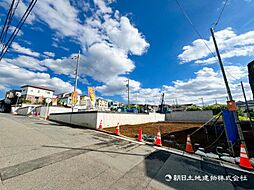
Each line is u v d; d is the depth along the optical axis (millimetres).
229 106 5637
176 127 12758
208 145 6961
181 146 6762
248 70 7977
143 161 4621
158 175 3676
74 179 3129
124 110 27984
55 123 14461
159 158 4996
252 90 7633
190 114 23125
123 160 4566
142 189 2947
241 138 5082
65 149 5219
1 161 3740
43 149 5012
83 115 13297
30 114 30625
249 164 4293
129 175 3549
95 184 2990
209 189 3148
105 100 73188
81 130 10391
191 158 5148
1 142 5453
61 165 3797
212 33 6641
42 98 46781
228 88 5875
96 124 11531
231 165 4578
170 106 63188
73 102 19297
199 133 9688
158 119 22875
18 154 4332
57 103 44125
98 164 4070
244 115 25641
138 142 7383
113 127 12625
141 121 17812
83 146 5816
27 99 44469
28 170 3377
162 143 7367
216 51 6418
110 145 6352
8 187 2658
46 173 3297
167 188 3078
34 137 6730
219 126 8984
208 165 4535
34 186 2750
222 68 6133
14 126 9906
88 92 27422
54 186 2797
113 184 3051
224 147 6566
